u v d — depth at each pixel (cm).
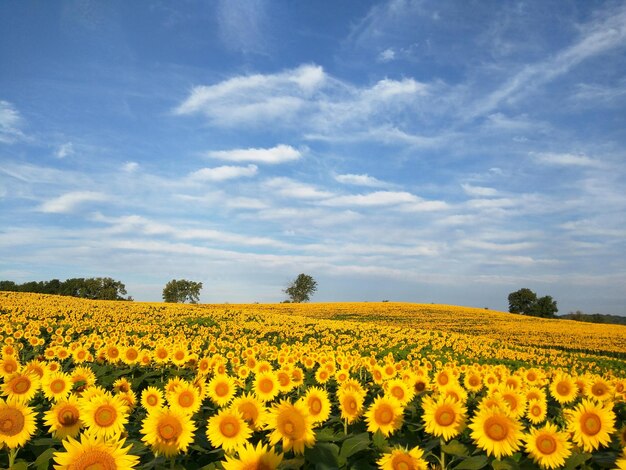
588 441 524
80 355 1244
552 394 828
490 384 941
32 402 746
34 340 1788
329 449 474
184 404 608
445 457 532
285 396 844
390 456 443
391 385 661
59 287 11606
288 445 456
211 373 1057
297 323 4269
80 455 341
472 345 3353
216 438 486
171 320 3766
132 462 347
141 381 1074
